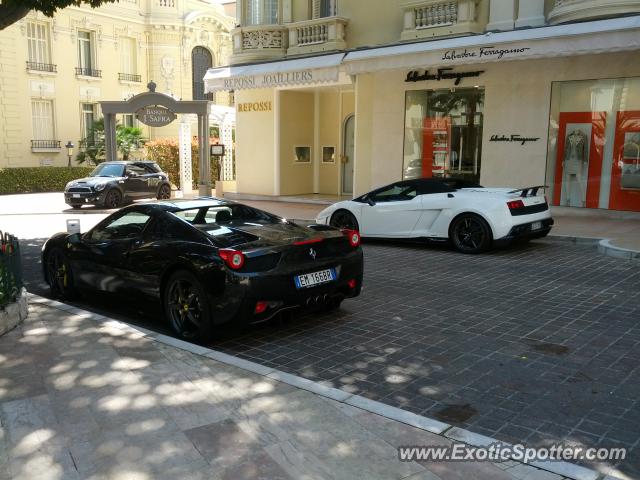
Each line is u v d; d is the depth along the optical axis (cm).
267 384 432
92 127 3122
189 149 2325
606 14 1216
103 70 3294
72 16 3108
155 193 2134
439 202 1041
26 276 885
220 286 529
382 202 1125
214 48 3806
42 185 2806
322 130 2158
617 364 481
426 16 1562
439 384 450
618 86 1334
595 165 1389
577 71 1367
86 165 3172
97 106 3294
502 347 528
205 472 317
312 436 355
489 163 1518
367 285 788
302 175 2147
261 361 509
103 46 3281
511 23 1434
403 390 440
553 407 406
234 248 540
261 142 2086
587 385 441
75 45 3145
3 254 579
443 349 527
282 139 2053
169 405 398
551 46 1195
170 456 333
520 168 1473
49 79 3033
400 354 517
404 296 723
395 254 1030
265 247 546
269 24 1919
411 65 1407
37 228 1461
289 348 541
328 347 541
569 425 379
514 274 834
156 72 3544
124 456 334
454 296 717
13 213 1798
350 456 332
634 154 1334
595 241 1067
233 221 636
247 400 405
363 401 401
